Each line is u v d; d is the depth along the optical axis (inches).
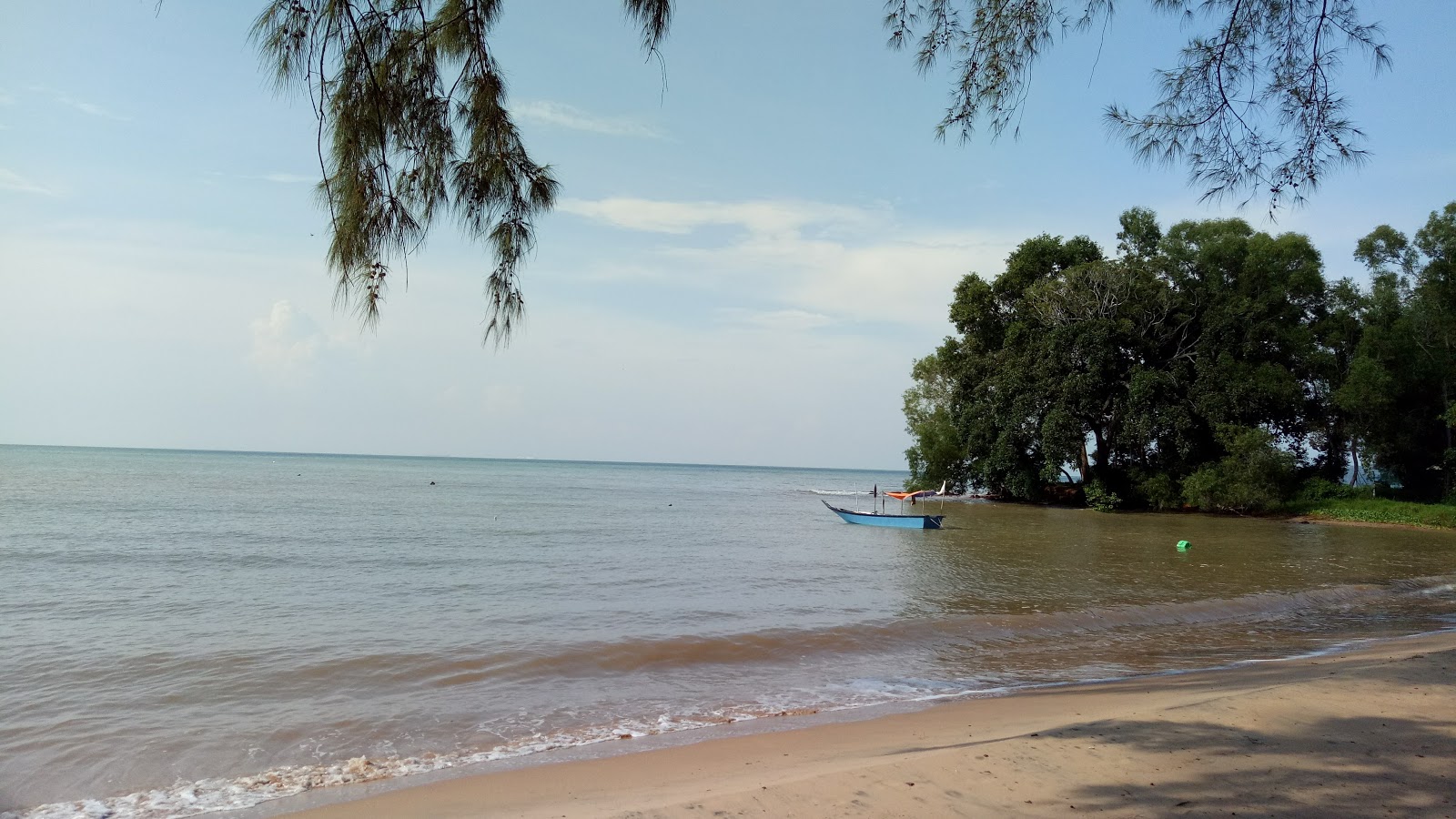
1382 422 1610.5
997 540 1134.4
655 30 179.9
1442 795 190.4
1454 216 1627.7
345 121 172.1
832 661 420.2
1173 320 1768.0
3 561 772.0
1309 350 1635.1
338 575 714.8
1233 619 556.1
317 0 162.1
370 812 210.1
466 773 253.4
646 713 325.1
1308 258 1679.4
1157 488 1681.8
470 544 991.0
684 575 744.3
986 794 194.7
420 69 180.2
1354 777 203.0
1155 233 1908.2
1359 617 566.6
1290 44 227.0
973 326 1998.0
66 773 257.1
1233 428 1583.4
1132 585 695.1
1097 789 197.0
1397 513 1456.7
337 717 315.3
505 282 198.1
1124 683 362.3
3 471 2854.3
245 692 349.7
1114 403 1706.4
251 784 247.0
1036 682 378.3
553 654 417.1
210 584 652.7
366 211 174.2
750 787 210.1
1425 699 278.4
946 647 455.8
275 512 1424.7
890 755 242.4
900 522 1318.9
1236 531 1298.0
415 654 415.2
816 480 5634.8
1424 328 1647.4
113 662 396.2
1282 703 275.0
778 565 829.2
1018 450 1823.3
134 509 1409.9
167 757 270.5
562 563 821.9
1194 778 203.5
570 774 240.8
